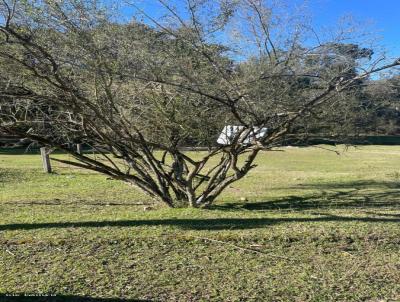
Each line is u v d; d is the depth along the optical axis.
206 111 6.89
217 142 7.43
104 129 7.31
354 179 13.54
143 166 8.56
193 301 4.11
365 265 5.02
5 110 7.02
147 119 6.96
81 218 7.03
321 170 16.27
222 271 4.79
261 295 4.25
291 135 7.54
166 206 8.32
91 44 6.05
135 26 6.39
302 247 5.54
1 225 6.48
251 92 6.46
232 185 12.11
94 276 4.59
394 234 6.04
